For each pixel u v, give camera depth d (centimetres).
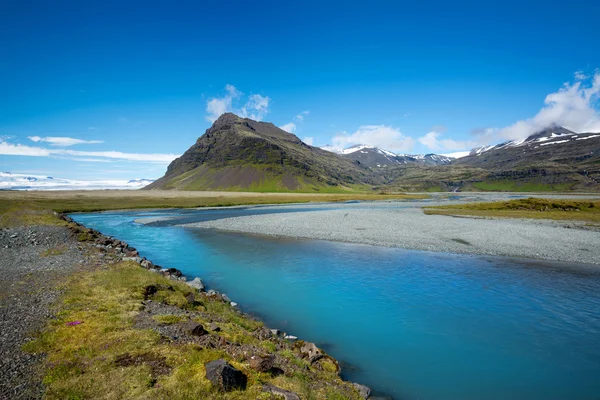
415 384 1338
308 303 2238
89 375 1025
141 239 4900
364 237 4791
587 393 1280
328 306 2181
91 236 4069
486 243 4203
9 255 2912
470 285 2588
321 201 16250
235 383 1002
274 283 2680
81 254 3000
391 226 5841
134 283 2033
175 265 3288
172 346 1240
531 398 1248
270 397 969
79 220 7675
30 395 921
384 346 1655
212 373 1007
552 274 2881
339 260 3456
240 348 1338
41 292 1850
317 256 3650
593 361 1495
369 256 3634
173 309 1725
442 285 2595
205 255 3744
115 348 1196
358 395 1184
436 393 1277
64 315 1518
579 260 3353
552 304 2175
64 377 1009
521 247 3944
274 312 2089
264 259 3528
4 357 1121
